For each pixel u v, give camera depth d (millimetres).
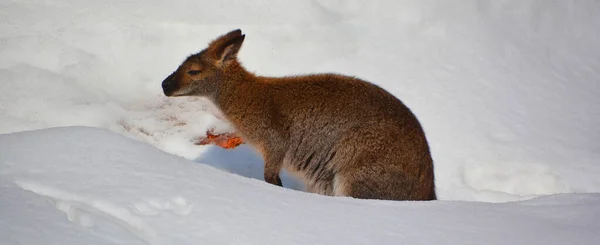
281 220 7891
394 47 16391
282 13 16391
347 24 16672
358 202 8969
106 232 7062
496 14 17766
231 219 7707
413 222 8281
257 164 13680
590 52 17703
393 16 17047
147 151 9117
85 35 15289
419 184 11727
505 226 8312
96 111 13844
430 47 16594
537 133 14820
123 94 14586
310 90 12266
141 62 15188
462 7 17469
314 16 16500
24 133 9219
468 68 16312
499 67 16578
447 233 8000
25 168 8125
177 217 7582
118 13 15773
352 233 7789
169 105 14531
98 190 7824
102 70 14859
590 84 16812
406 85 15508
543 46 17484
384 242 7637
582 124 15320
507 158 13906
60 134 9078
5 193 7410
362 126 11766
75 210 7270
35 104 13734
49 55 14797
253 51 15602
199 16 15992
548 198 9555
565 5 18297
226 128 14211
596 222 8539
